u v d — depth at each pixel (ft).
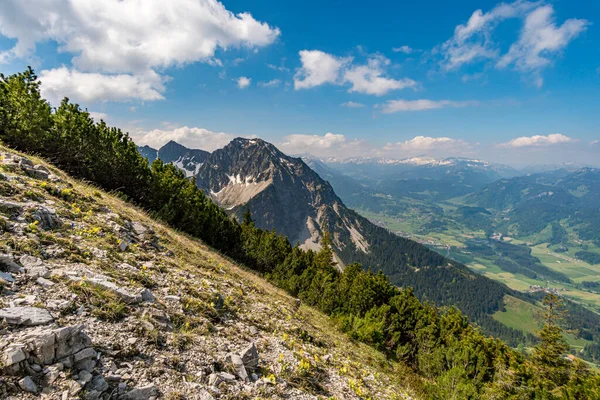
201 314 35.83
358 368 54.60
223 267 71.72
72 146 98.17
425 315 139.23
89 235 38.52
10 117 85.10
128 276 33.60
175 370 23.90
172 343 26.89
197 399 21.93
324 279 158.81
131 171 117.29
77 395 17.26
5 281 22.17
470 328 130.93
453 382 72.49
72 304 23.58
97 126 113.91
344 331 98.63
